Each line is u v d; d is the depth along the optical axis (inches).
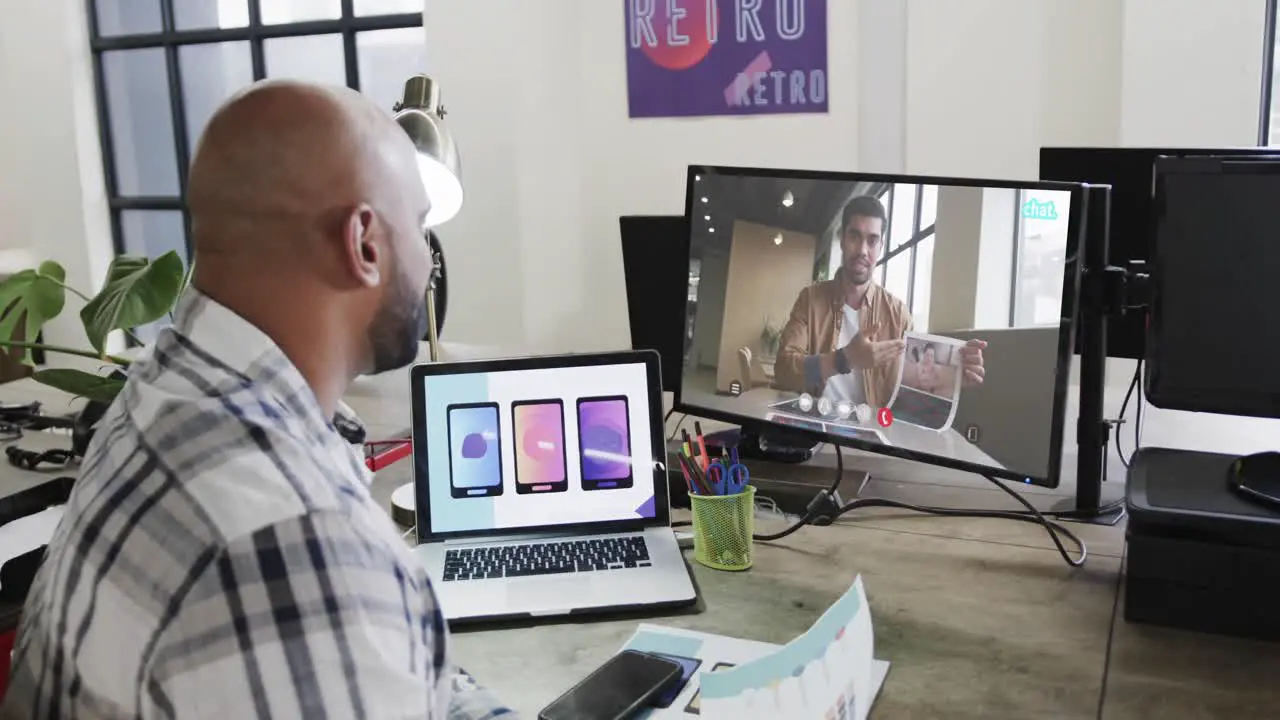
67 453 73.4
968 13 131.0
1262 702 41.1
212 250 30.9
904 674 43.8
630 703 40.4
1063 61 128.1
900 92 138.4
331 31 169.3
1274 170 47.2
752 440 70.1
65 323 189.6
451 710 38.9
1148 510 46.9
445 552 55.4
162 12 179.5
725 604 50.3
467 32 151.4
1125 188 64.0
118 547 27.5
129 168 188.5
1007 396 54.2
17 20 183.9
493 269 156.9
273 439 28.5
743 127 148.3
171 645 26.3
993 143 133.0
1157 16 119.6
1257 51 116.6
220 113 31.0
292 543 27.1
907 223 57.2
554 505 57.0
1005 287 53.8
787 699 34.2
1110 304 57.3
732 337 64.9
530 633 48.2
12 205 192.1
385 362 34.5
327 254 31.0
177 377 29.9
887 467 68.8
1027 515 59.4
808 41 141.8
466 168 155.3
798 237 61.5
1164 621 47.4
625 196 158.4
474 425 57.3
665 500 57.1
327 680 26.9
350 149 31.1
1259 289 48.4
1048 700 41.6
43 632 29.7
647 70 152.1
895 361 58.4
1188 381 50.6
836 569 54.0
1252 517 45.6
